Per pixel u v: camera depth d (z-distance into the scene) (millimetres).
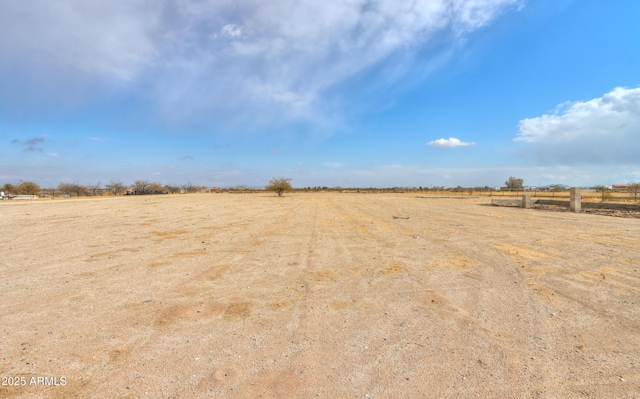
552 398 2432
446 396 2457
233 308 4289
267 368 2859
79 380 2676
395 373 2775
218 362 2959
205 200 34156
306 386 2596
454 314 4066
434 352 3133
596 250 7723
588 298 4594
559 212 17922
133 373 2779
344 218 15266
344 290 5016
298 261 6855
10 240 9266
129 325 3756
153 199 36594
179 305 4387
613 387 2566
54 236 9953
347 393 2500
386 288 5102
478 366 2881
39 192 50156
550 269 6117
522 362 2941
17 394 2479
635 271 5945
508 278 5582
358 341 3365
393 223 13203
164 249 8102
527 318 3928
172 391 2529
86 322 3832
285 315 4062
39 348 3209
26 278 5621
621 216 15344
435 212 18312
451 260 6867
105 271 6078
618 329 3609
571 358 3006
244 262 6777
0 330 3609
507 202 25531
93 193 55062
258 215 16859
